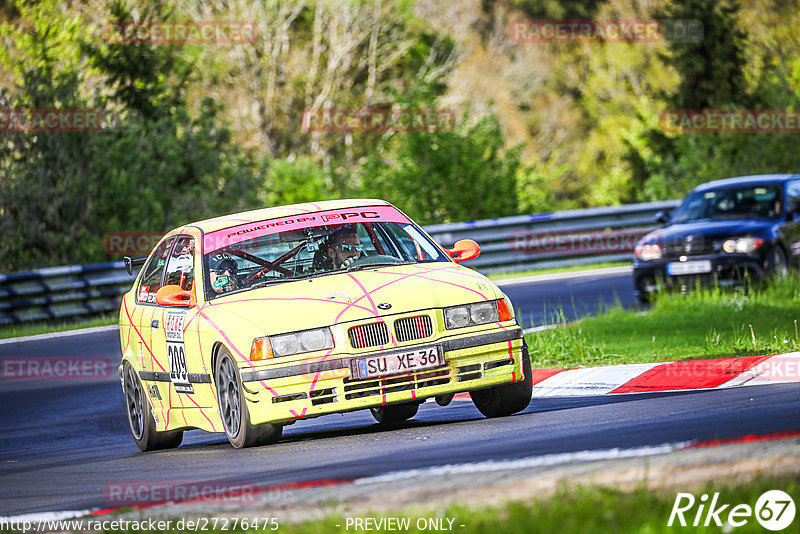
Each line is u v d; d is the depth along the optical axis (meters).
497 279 79.00
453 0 187.50
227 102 165.12
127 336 34.16
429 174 108.62
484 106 182.25
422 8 185.38
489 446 23.34
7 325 69.69
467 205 108.25
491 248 81.38
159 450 32.91
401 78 184.25
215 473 24.55
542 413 28.58
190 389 29.88
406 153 109.00
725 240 55.28
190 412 30.22
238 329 27.20
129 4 119.69
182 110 109.06
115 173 95.81
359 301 27.20
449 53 187.88
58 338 63.12
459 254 31.77
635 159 152.12
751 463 17.98
